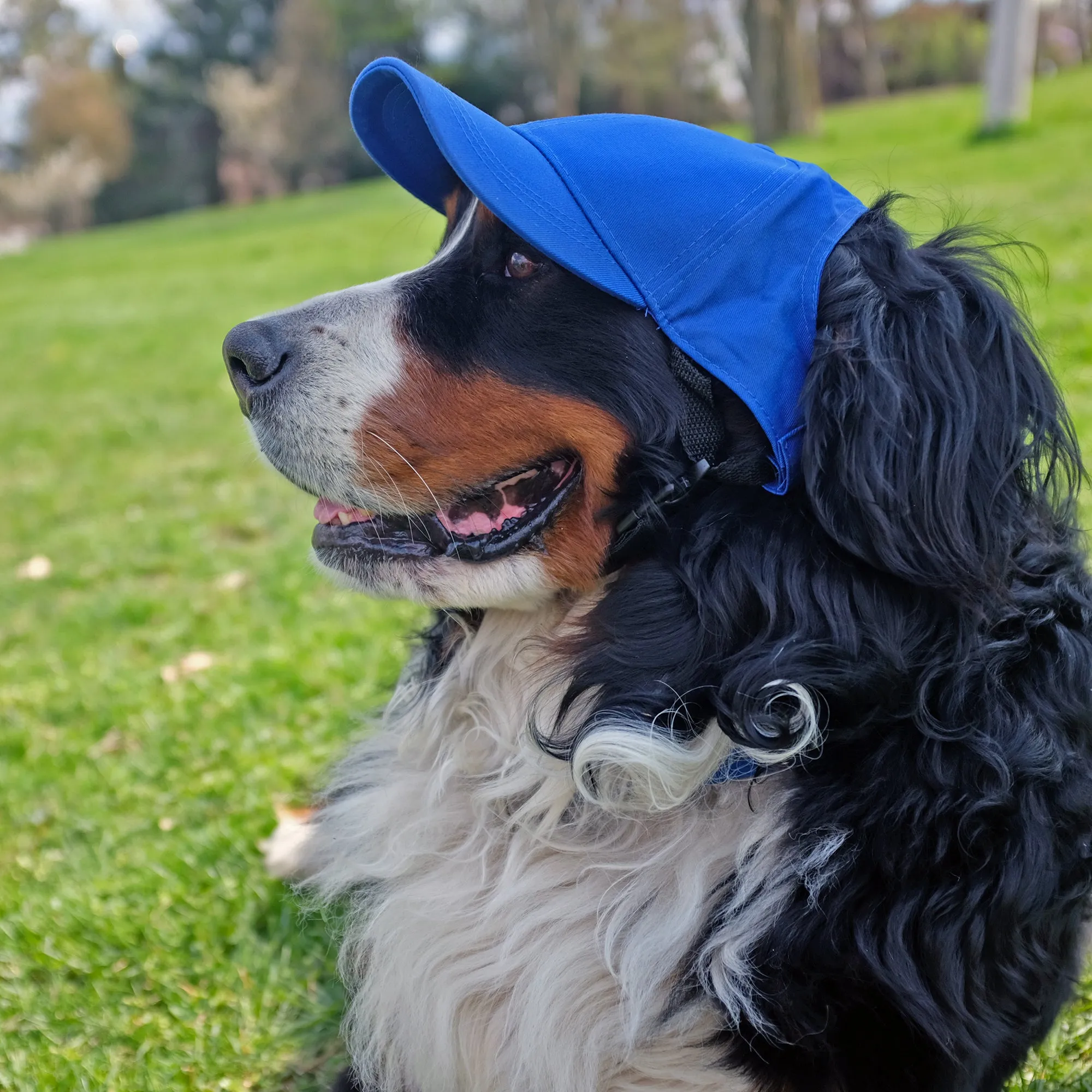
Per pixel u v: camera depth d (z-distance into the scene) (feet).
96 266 17.80
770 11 17.67
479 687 1.96
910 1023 1.64
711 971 1.70
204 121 38.27
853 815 1.68
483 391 1.79
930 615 1.69
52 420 6.91
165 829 2.67
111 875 2.54
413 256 11.74
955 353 1.69
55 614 3.94
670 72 31.27
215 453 5.82
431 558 1.88
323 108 35.09
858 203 1.82
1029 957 1.71
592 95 32.12
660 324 1.69
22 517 5.02
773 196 1.71
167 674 3.32
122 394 7.54
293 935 2.37
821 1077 1.66
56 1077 2.10
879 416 1.64
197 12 38.24
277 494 4.94
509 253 1.79
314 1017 2.18
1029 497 1.77
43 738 3.08
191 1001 2.24
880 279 1.73
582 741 1.75
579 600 1.89
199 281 13.14
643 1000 1.71
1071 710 1.74
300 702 3.08
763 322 1.68
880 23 31.78
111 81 38.04
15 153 38.68
